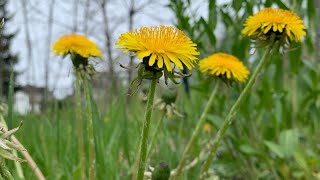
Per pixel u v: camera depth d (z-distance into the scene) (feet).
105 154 0.75
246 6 0.83
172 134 0.96
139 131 0.72
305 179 0.88
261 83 1.00
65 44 0.61
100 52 0.63
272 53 0.54
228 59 0.64
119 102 0.98
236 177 0.90
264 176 0.90
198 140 0.93
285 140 0.84
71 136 0.84
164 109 0.63
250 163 0.85
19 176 0.58
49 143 0.84
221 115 0.97
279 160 0.88
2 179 0.36
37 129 0.87
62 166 0.76
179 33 0.38
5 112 0.68
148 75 0.36
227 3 0.91
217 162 0.89
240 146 0.83
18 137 0.69
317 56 1.13
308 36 0.96
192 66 0.37
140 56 0.35
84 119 0.84
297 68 0.99
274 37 0.53
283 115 1.05
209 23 0.87
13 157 0.33
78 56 0.61
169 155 0.77
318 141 1.07
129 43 0.36
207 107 0.61
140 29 0.37
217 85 0.64
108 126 0.93
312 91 1.05
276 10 0.54
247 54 0.89
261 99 0.97
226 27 0.90
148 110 0.38
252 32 0.54
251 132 0.91
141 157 0.38
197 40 0.87
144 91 0.82
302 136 1.04
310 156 0.94
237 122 0.89
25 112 0.89
